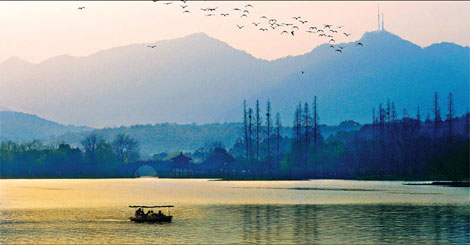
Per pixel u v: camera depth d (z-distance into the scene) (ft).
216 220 566.77
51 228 521.24
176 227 518.78
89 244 441.27
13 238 469.98
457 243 434.71
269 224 536.01
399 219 564.30
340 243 437.58
